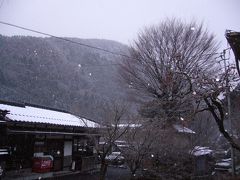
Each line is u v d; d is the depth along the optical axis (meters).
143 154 19.02
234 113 25.14
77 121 25.58
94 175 23.16
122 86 33.34
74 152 25.72
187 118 11.52
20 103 23.25
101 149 19.62
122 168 27.27
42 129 21.00
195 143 24.31
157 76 28.91
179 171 22.16
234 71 10.37
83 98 56.03
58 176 21.20
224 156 38.56
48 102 59.16
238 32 10.68
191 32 30.34
